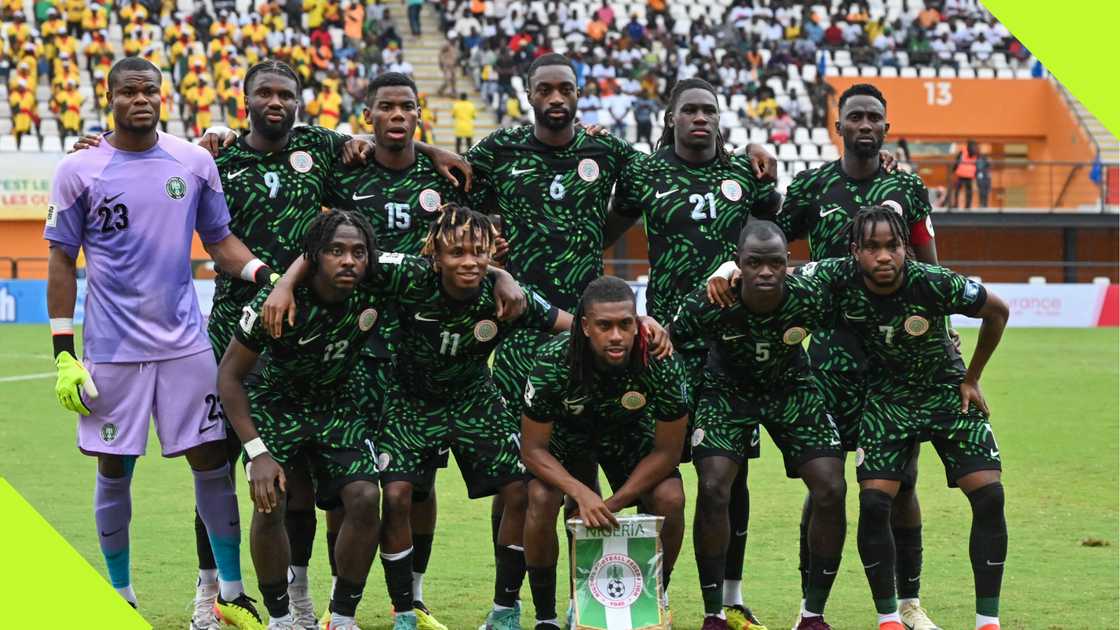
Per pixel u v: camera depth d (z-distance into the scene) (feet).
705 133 19.90
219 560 17.97
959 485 17.63
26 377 47.83
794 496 28.25
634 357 16.71
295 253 19.29
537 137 20.24
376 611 19.61
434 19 98.02
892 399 17.80
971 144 85.76
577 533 16.78
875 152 19.94
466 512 26.48
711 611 17.93
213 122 83.10
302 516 18.25
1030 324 78.59
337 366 17.11
